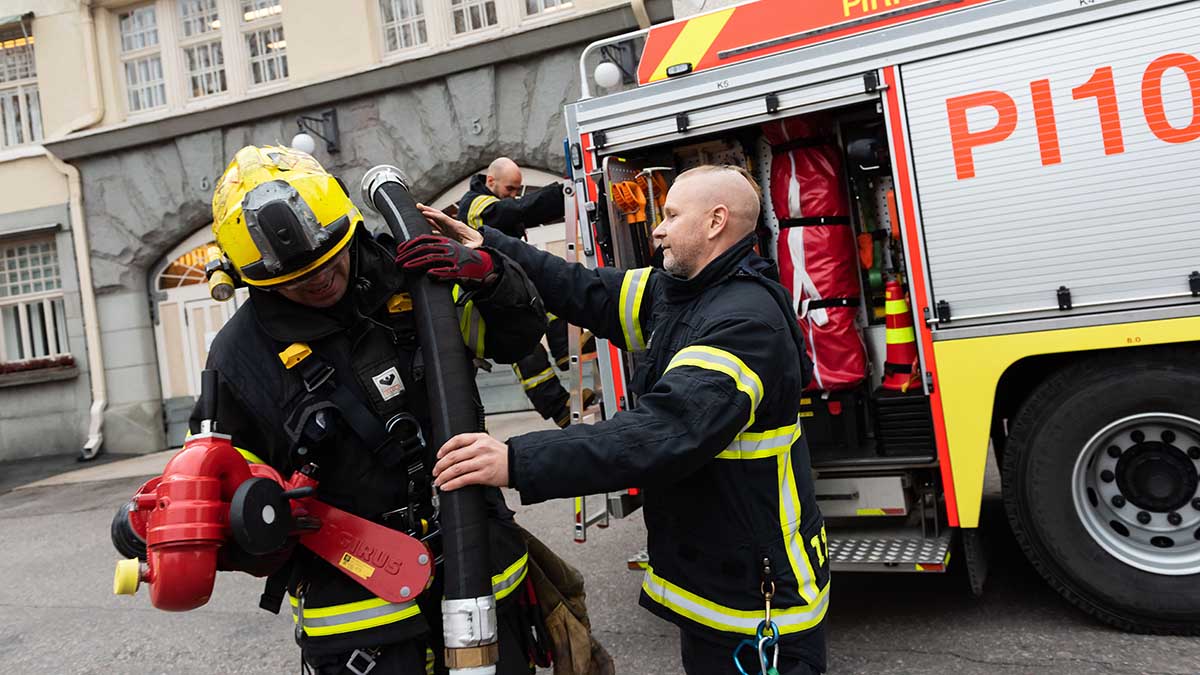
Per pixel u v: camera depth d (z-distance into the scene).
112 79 11.20
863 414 3.96
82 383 11.53
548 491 1.53
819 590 1.83
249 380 1.64
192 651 4.11
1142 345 3.08
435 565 1.67
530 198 4.54
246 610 4.66
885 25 3.45
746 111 3.60
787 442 1.80
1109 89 3.02
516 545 1.82
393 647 1.65
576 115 3.95
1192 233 2.95
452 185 9.87
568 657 1.90
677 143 4.29
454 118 9.52
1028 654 3.12
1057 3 3.07
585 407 4.48
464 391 1.61
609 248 3.92
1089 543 3.21
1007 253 3.19
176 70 11.05
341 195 1.64
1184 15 2.92
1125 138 3.01
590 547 4.98
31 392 11.68
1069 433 3.20
